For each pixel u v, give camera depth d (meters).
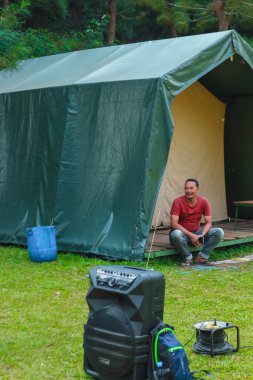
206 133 10.04
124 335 3.04
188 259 6.89
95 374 3.23
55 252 6.91
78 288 5.55
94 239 6.99
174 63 7.06
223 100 10.31
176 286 5.71
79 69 8.40
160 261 7.00
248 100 10.21
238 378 3.39
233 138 10.43
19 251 7.53
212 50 7.37
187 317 4.62
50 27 19.38
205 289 5.61
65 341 4.00
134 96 6.95
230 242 7.91
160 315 3.20
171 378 3.05
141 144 6.80
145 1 17.30
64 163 7.42
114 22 18.33
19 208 7.92
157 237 8.13
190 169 9.72
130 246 6.68
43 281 5.81
